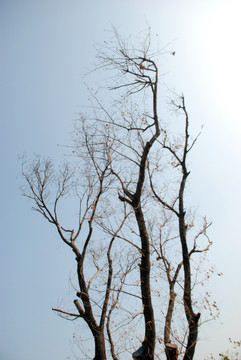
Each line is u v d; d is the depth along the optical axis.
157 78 11.90
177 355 9.66
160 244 13.29
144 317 10.18
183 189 12.47
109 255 12.98
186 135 12.66
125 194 11.74
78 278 12.55
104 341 11.54
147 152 11.58
